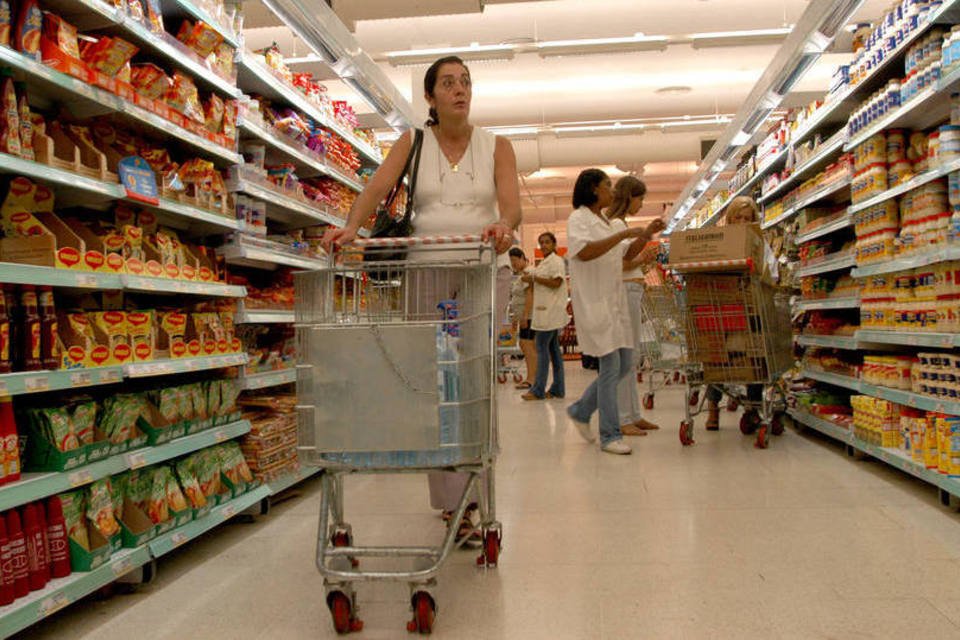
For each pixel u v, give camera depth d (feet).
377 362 6.38
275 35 26.20
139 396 8.36
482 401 6.56
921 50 10.87
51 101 8.04
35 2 6.86
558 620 6.50
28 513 6.47
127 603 7.32
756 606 6.63
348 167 15.75
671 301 17.58
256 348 11.74
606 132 38.63
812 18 14.26
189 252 9.49
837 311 16.98
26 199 7.39
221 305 10.24
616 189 16.31
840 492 10.69
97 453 7.35
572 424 18.45
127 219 8.76
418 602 6.29
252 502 10.05
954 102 10.07
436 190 8.46
